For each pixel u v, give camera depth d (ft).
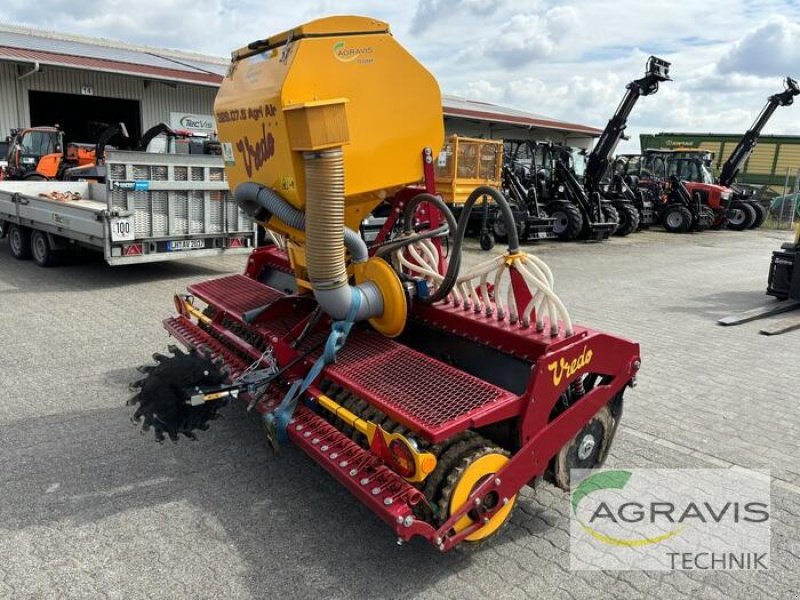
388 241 12.26
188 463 12.10
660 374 18.20
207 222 28.07
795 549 10.22
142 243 26.32
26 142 44.80
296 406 10.96
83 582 8.83
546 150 51.93
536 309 10.58
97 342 18.88
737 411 15.62
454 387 9.74
